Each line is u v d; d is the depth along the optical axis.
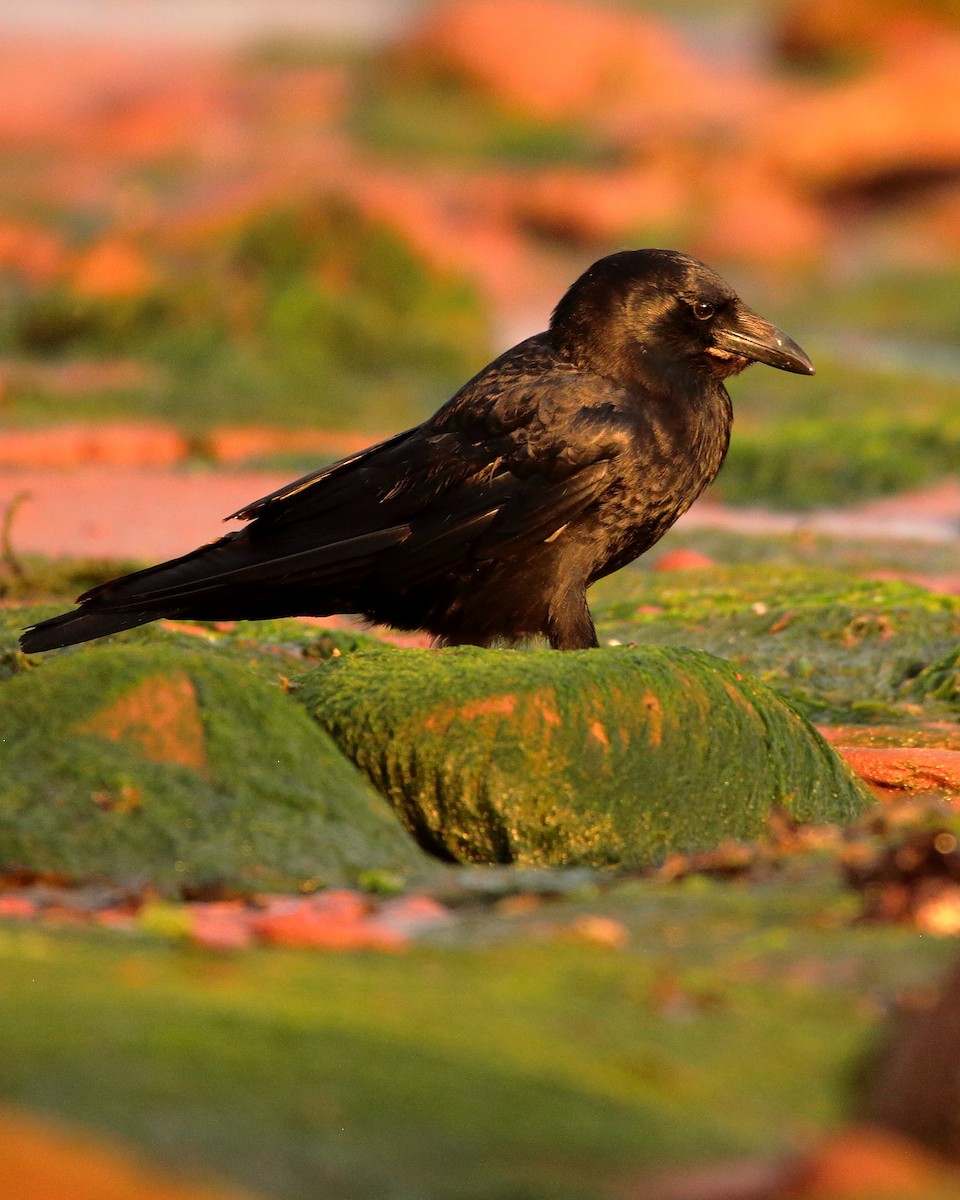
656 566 18.14
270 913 7.73
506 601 11.86
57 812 8.43
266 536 11.78
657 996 6.08
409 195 50.72
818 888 7.63
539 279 47.66
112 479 22.78
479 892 8.42
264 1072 5.07
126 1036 5.23
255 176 44.47
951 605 14.71
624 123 62.59
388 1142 4.76
